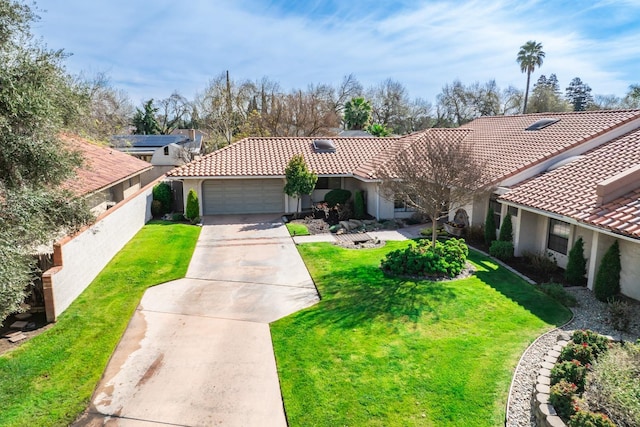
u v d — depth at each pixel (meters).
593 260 11.51
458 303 10.59
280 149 25.02
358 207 21.91
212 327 9.59
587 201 11.69
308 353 8.30
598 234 11.30
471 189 13.07
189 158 36.12
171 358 8.23
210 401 6.89
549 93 60.25
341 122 59.31
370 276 12.82
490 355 8.04
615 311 9.23
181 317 10.12
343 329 9.30
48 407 6.66
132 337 9.10
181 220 21.61
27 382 7.28
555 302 10.70
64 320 9.69
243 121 42.25
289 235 18.67
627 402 5.48
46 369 7.70
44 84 8.23
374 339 8.79
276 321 9.88
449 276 12.70
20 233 7.64
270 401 6.89
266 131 40.78
